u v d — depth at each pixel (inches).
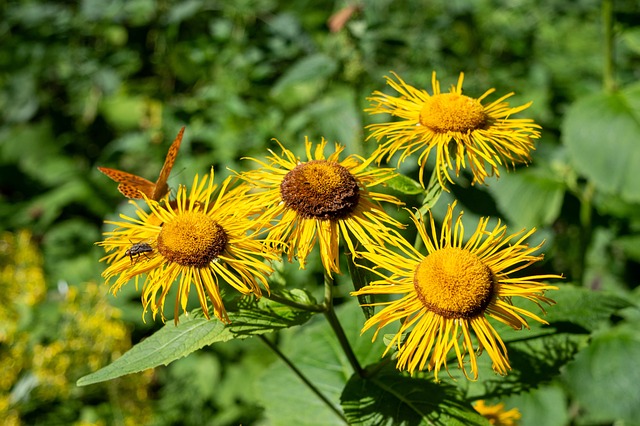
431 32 207.0
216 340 80.7
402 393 85.6
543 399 149.0
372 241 80.7
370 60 177.5
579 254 169.9
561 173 178.9
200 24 235.9
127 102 258.2
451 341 74.0
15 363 151.9
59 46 234.4
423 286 75.3
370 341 113.6
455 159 90.5
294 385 115.0
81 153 260.5
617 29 164.7
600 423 156.6
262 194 83.8
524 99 203.0
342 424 110.0
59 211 228.5
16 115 252.2
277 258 79.2
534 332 97.4
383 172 86.0
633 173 153.8
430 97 91.7
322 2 231.8
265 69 196.2
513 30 235.0
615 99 159.9
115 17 226.7
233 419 176.1
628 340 143.1
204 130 186.7
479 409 109.4
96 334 155.0
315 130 177.6
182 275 79.8
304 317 84.7
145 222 85.4
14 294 163.0
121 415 159.8
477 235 79.6
